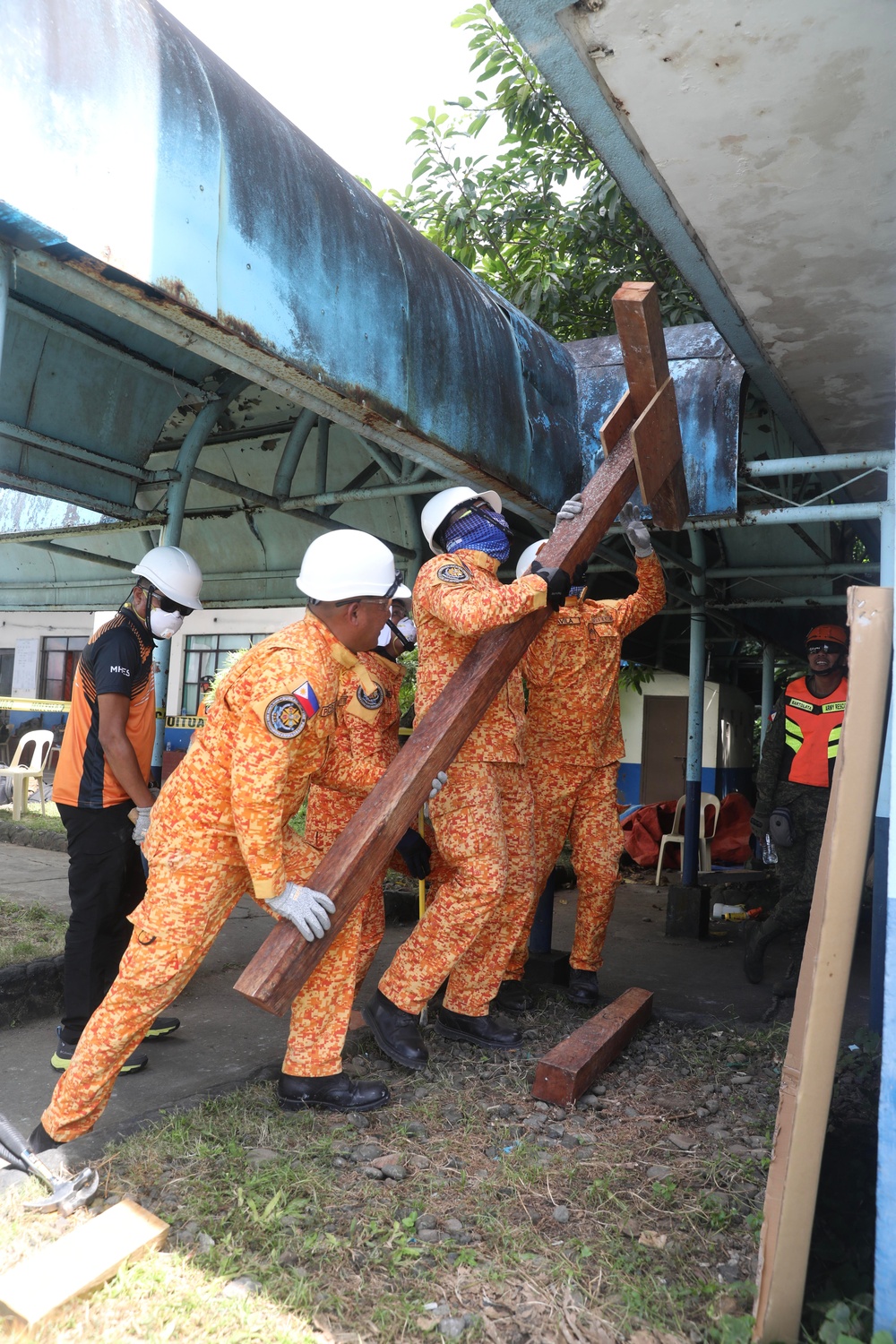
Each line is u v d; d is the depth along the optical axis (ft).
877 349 13.03
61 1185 7.11
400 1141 8.39
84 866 10.12
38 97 7.18
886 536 13.64
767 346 12.99
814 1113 5.77
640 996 12.13
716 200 9.85
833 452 17.76
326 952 8.66
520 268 25.94
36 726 48.93
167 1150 7.93
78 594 33.19
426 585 10.00
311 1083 8.95
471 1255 6.56
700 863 28.84
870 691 5.97
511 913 11.08
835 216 9.95
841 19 7.36
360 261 11.13
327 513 19.77
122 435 14.94
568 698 12.67
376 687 11.17
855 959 17.84
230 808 7.72
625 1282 6.35
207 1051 11.19
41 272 7.86
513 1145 8.43
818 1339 5.58
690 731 21.26
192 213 8.61
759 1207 7.34
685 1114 9.21
